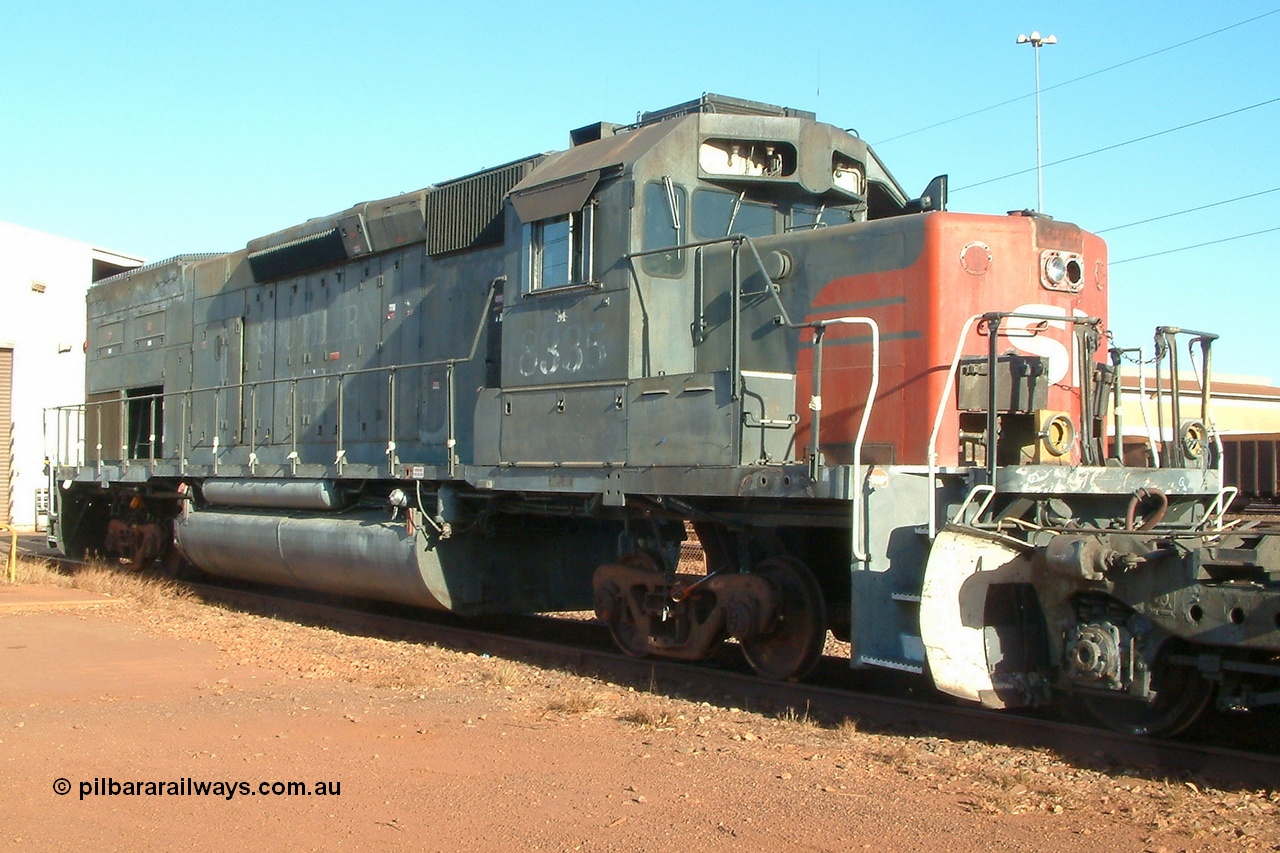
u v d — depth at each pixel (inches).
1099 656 247.4
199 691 319.6
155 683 330.3
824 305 315.3
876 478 273.9
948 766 238.5
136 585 556.4
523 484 359.3
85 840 193.6
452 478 392.2
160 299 647.1
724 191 347.6
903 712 284.8
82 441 706.2
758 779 228.1
